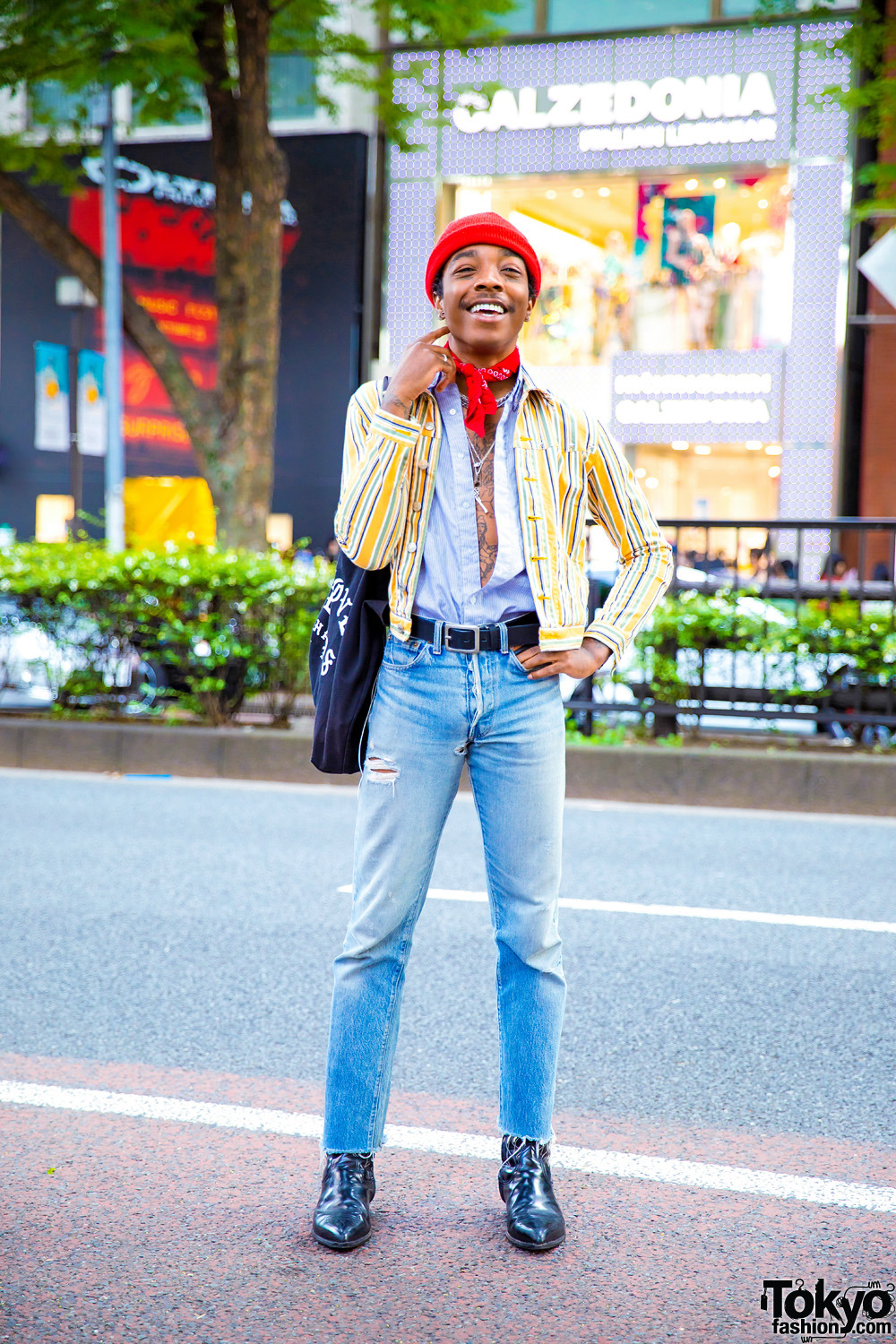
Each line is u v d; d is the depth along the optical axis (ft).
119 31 35.91
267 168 35.73
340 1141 7.91
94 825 20.90
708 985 13.12
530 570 7.58
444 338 7.77
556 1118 9.74
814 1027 11.91
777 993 12.90
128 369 72.08
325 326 67.87
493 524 7.60
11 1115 9.59
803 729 26.18
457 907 16.06
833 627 25.12
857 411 61.82
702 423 63.10
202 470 37.40
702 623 25.44
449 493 7.59
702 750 24.32
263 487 37.14
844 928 15.35
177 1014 12.02
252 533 36.96
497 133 64.39
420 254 66.54
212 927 15.01
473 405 7.54
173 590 27.09
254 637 27.04
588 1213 8.18
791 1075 10.69
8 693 28.68
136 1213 8.02
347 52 41.16
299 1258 7.48
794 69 60.03
